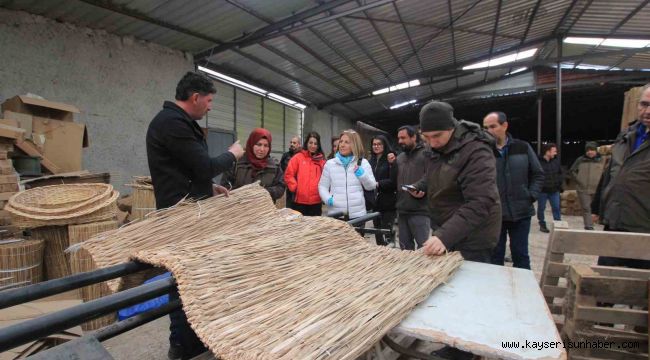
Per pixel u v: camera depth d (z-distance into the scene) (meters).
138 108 5.05
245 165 2.88
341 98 10.34
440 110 1.59
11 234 2.57
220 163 1.66
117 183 4.82
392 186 3.51
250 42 5.51
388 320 0.88
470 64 9.21
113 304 0.83
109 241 1.19
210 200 1.51
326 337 0.78
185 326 1.66
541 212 5.50
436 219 1.80
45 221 2.28
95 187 2.69
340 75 8.32
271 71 7.25
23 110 3.33
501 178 2.54
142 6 4.23
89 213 2.38
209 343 0.76
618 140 2.31
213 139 6.89
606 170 2.37
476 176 1.51
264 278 1.04
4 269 2.17
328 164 3.10
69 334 1.90
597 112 15.62
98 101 4.59
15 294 0.81
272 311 0.89
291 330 0.80
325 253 1.32
